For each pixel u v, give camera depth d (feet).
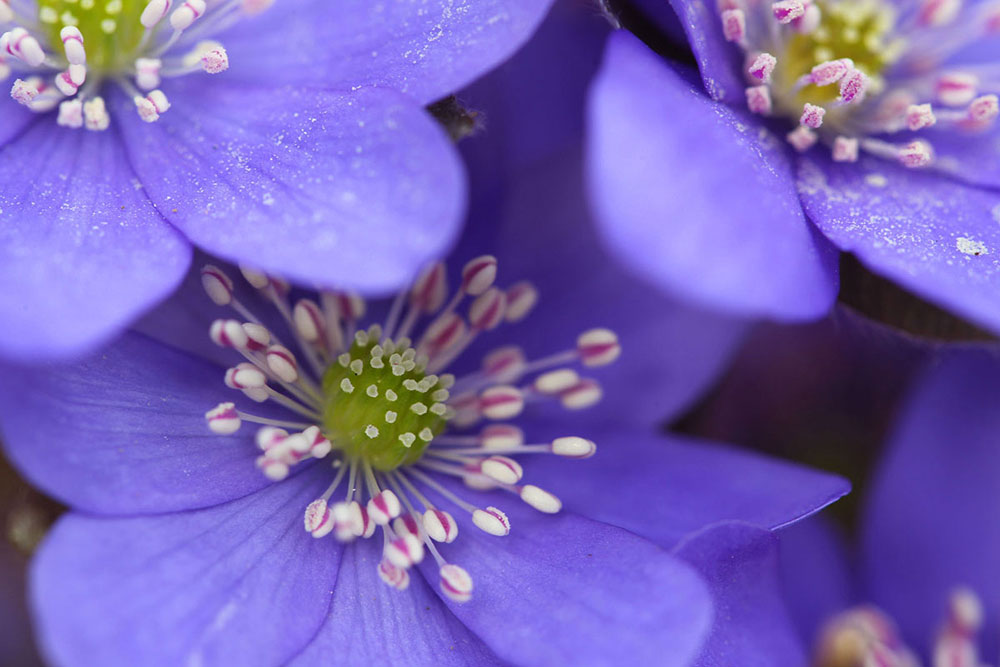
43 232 0.34
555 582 0.34
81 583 0.32
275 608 0.33
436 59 0.34
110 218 0.34
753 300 0.32
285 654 0.33
